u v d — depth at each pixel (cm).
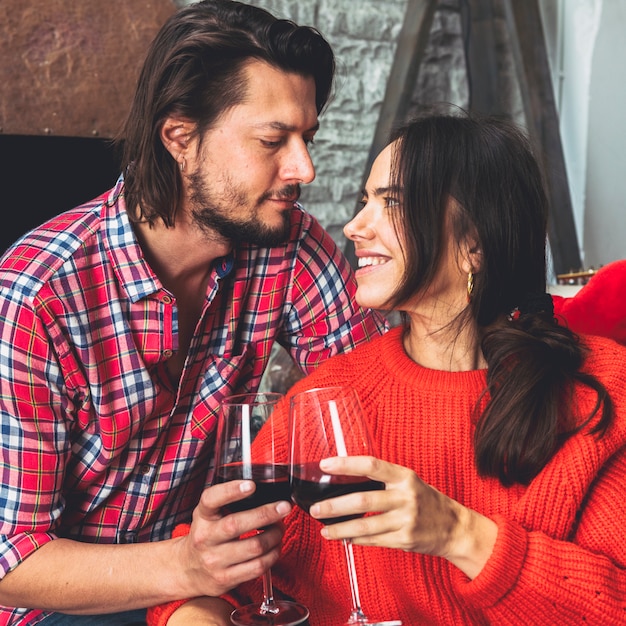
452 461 115
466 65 374
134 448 140
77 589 121
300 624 99
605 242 400
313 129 140
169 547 117
